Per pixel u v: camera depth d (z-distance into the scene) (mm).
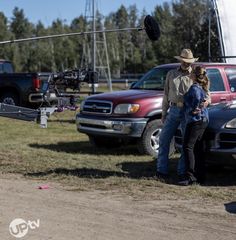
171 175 13047
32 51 155125
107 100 16281
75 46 155875
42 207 10039
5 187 11703
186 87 12133
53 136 20797
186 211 9859
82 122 16812
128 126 15781
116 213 9680
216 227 8898
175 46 104938
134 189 11531
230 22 25344
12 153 16109
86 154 16375
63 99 25984
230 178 12836
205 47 87438
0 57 147000
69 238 8281
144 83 17672
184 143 12008
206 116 11891
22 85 27781
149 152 16094
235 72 17156
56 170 13477
